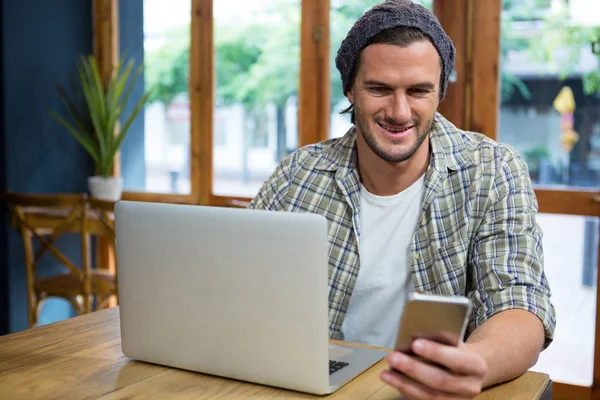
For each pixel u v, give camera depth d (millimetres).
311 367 1105
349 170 1710
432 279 1607
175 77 3801
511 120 3104
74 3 3939
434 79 1452
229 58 3646
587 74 2957
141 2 3877
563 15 2977
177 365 1251
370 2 3285
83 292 3281
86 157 4117
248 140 3639
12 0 3629
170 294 1225
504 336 1188
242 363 1172
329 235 1714
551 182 3057
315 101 3438
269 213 1099
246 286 1138
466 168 1604
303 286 1087
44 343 1427
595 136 2959
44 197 3234
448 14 3145
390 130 1477
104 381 1206
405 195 1655
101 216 3174
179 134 3812
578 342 3025
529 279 1349
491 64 3096
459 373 950
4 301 3689
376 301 1680
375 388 1155
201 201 3756
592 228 2973
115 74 3736
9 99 3654
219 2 3645
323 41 3395
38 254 3363
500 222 1508
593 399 2977
